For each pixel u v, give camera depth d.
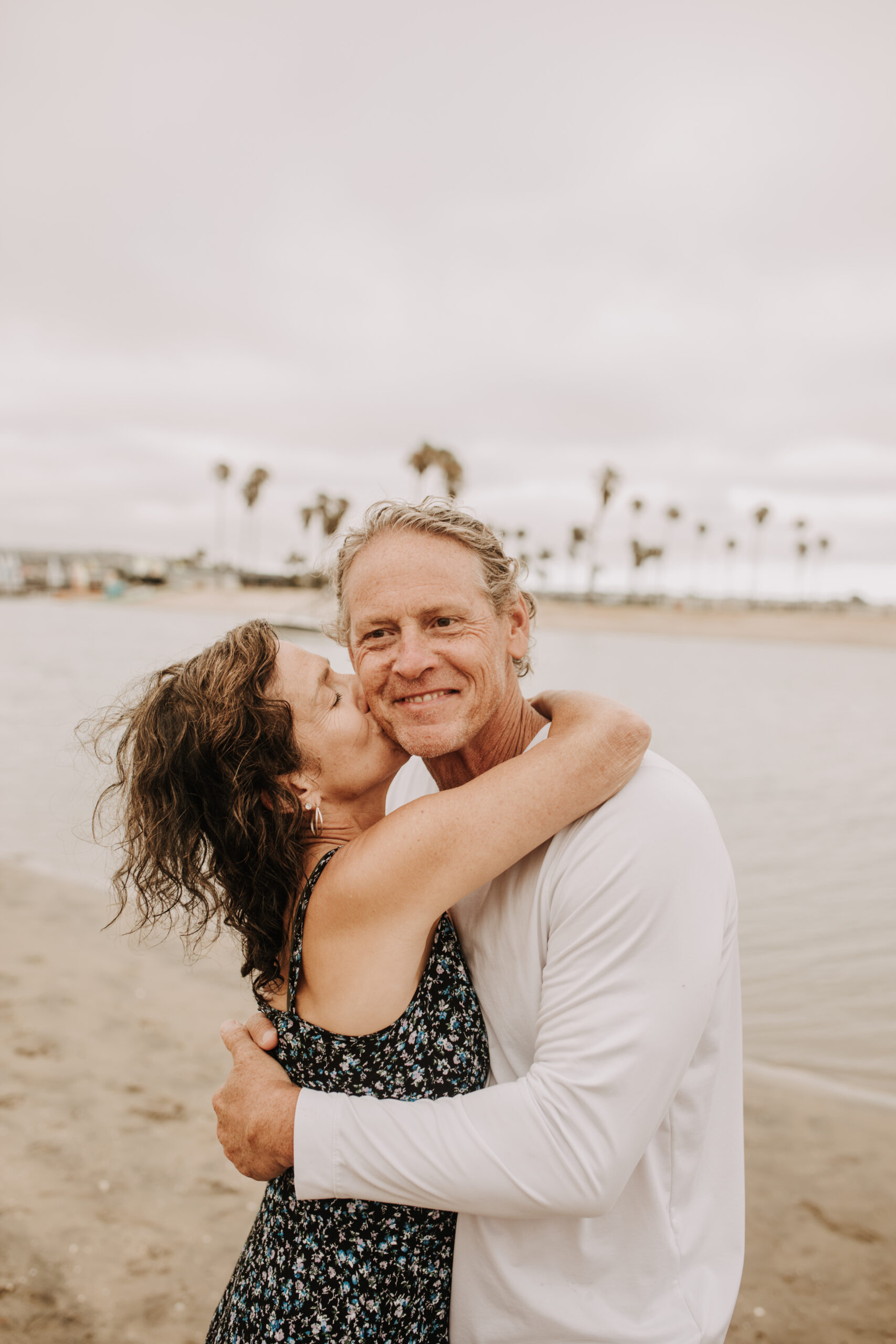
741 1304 2.71
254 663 1.33
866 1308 2.70
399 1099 1.25
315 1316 1.27
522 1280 1.27
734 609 101.38
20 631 41.16
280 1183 1.33
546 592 114.00
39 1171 3.18
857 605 114.94
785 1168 3.44
